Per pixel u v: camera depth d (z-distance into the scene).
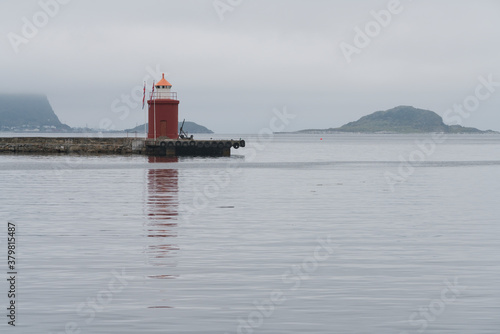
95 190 40.81
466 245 21.77
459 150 139.50
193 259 19.31
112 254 19.98
